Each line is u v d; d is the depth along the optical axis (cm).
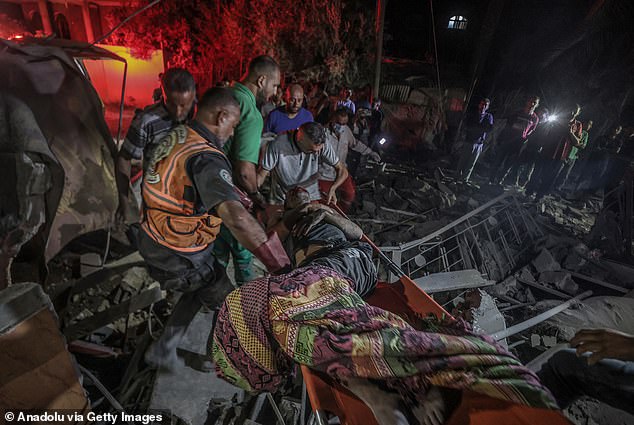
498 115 1239
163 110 246
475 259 478
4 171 196
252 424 227
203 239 210
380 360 143
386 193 632
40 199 212
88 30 1409
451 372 139
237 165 264
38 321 134
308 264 204
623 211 567
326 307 161
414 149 1109
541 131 772
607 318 371
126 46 1339
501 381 134
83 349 269
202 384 233
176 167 184
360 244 223
